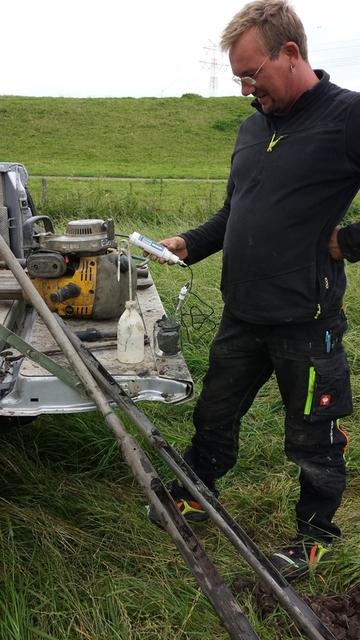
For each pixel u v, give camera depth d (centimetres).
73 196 1056
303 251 205
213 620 205
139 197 1091
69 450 299
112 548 237
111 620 200
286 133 202
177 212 945
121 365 221
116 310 262
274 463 311
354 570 231
